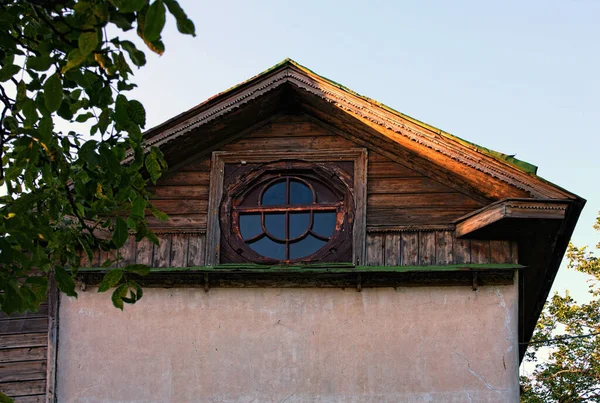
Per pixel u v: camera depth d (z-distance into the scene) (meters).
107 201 6.90
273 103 11.31
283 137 11.35
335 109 11.01
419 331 10.23
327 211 10.93
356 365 10.16
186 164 11.29
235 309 10.49
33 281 6.38
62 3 6.14
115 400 10.20
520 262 11.15
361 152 11.13
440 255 10.55
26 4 6.36
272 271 10.49
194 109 10.98
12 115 6.57
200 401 10.12
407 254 10.58
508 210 10.03
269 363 10.24
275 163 11.20
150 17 5.11
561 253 11.00
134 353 10.38
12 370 10.37
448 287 10.40
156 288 10.62
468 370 10.03
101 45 6.02
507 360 10.05
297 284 10.54
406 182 10.95
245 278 10.60
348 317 10.36
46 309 10.62
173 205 11.05
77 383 10.29
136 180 7.07
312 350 10.26
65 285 6.32
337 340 10.28
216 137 11.26
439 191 10.87
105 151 6.50
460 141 10.52
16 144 6.26
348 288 10.48
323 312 10.41
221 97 11.02
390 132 10.77
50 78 5.76
